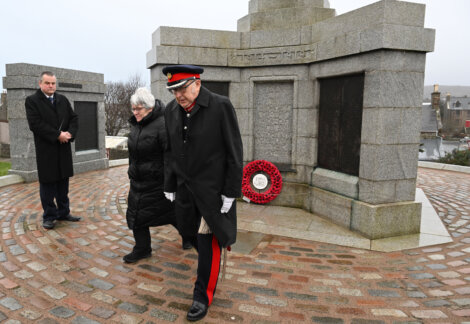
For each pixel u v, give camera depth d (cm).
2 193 612
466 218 518
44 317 248
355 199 443
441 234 436
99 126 912
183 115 259
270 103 564
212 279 263
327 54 477
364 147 428
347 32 448
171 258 355
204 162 252
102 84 902
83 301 271
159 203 325
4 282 297
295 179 550
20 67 681
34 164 723
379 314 260
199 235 265
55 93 434
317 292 291
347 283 308
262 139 576
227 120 250
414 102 420
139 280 307
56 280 303
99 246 382
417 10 403
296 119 541
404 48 399
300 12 539
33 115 410
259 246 397
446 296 286
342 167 478
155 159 318
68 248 374
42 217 479
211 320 250
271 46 541
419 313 261
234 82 568
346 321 251
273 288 297
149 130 312
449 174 942
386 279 316
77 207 535
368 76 416
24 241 391
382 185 420
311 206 523
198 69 244
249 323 247
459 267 342
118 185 703
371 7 408
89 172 859
